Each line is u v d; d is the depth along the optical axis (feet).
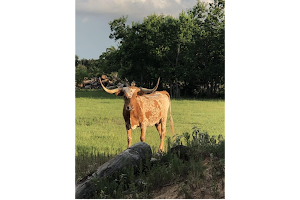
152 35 151.64
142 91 28.68
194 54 150.00
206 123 57.31
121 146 35.06
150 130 46.98
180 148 21.24
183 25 150.00
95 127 50.34
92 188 18.15
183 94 143.95
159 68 141.49
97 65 190.70
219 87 141.38
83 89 162.30
